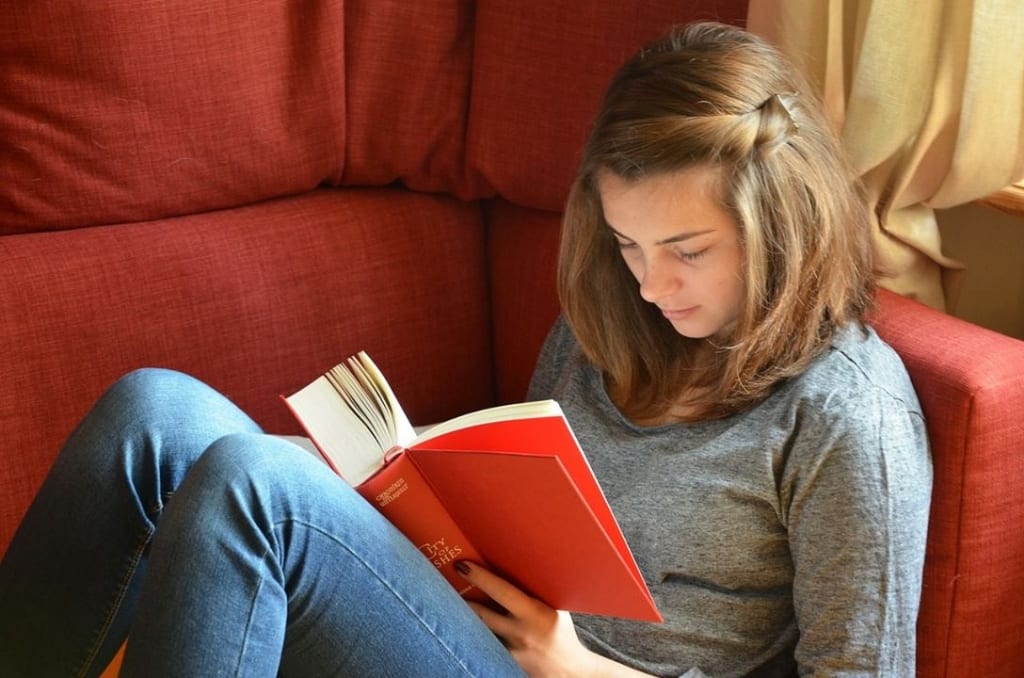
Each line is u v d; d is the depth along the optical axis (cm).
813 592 113
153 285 158
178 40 155
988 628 123
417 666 108
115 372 156
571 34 159
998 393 116
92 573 117
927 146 139
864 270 123
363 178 174
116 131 155
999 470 118
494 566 116
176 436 119
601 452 128
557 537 104
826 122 121
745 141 111
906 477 111
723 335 125
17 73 150
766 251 114
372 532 107
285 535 103
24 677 118
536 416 104
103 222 160
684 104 113
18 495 151
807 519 113
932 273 152
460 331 176
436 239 175
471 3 170
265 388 165
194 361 160
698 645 122
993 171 137
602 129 117
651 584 124
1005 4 129
